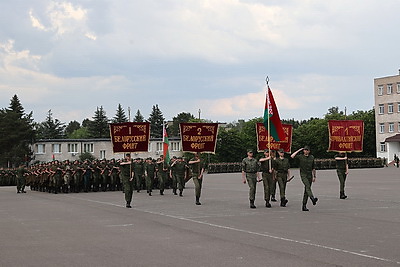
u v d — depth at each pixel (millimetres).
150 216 16188
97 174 31219
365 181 36938
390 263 8539
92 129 118438
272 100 20891
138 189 29688
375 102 95938
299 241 10812
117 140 27297
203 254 9562
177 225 13805
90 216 16484
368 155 101000
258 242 10789
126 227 13586
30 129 85562
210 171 71438
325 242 10648
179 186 26062
